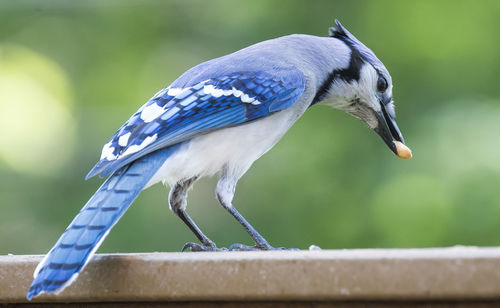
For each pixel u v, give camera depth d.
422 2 12.95
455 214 11.26
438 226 11.31
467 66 12.45
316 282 4.11
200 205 12.52
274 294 4.17
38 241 12.25
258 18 13.37
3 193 12.70
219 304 4.38
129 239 11.70
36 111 14.16
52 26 15.07
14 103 14.22
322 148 12.22
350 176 11.98
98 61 14.80
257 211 12.23
